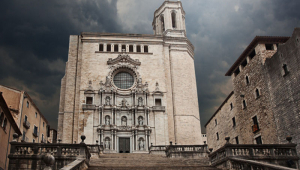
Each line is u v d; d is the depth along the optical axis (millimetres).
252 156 25344
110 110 53438
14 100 43250
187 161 30359
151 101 55875
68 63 57594
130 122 53469
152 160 30922
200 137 58375
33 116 50219
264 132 41062
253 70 44281
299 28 34219
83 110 52969
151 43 60812
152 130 53531
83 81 55594
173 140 55438
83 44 58531
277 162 25547
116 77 57562
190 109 58125
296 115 34500
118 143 51875
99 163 28453
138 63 58250
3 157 33531
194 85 62188
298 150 33969
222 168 25594
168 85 59250
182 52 62438
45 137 59594
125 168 24625
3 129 33000
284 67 37125
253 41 42781
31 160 23469
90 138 51406
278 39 42062
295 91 34812
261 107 41969
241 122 48125
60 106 56406
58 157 24359
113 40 59844
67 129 52938
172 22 70375
